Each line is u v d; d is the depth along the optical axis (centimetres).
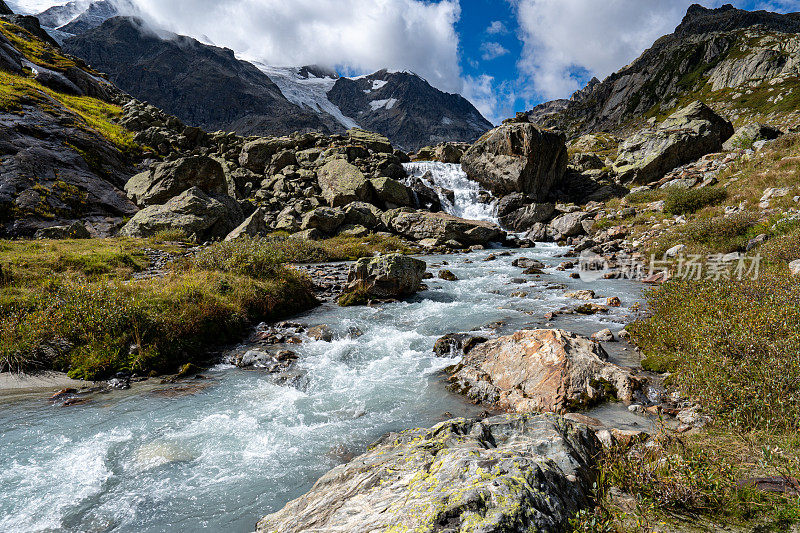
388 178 3731
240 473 543
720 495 335
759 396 485
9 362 845
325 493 374
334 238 3094
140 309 1012
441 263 2372
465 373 831
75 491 509
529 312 1300
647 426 571
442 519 269
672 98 12600
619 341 986
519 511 273
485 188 4194
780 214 1698
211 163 3356
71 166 3241
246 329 1180
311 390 810
